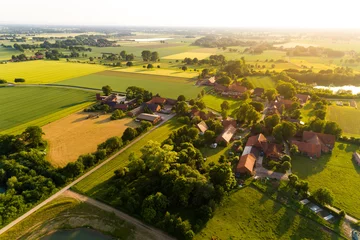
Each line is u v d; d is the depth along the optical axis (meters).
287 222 67.25
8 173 83.75
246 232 64.44
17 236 63.09
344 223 66.81
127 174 84.69
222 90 189.50
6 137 101.00
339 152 101.81
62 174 83.81
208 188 72.38
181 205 72.06
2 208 68.19
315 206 72.88
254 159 93.38
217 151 103.25
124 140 108.75
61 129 122.75
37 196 74.00
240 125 127.88
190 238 61.34
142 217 67.88
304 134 110.12
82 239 62.72
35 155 91.44
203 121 126.00
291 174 81.56
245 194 77.31
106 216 68.69
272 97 164.25
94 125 127.88
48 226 66.06
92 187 80.06
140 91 173.38
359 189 80.00
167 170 82.19
